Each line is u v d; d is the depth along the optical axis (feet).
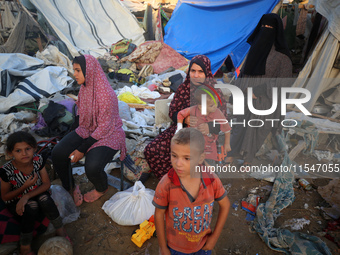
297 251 6.44
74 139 8.13
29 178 6.44
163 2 27.14
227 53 20.66
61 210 7.54
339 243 6.88
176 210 4.33
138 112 13.43
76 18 24.22
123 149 8.63
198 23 22.52
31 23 22.34
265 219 7.55
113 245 6.88
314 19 19.36
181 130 3.85
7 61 13.97
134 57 21.53
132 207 7.43
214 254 6.66
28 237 6.15
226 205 4.58
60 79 14.34
